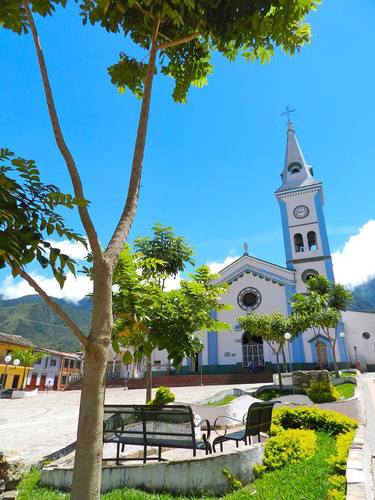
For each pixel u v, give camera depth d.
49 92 3.79
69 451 7.82
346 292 27.66
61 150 3.58
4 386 43.22
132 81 5.65
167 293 5.85
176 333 5.06
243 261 36.72
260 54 5.22
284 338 21.23
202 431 10.34
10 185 2.88
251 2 4.41
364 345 36.09
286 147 44.88
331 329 32.12
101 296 3.09
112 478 5.13
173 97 5.96
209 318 7.15
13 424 12.95
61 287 2.94
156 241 13.08
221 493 4.73
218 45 5.20
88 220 3.19
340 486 4.28
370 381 22.23
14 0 4.08
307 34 4.92
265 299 34.88
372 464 6.04
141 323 4.72
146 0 4.16
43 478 5.45
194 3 4.23
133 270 5.56
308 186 39.66
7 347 44.16
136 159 3.93
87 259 4.52
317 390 12.93
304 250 37.53
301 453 5.79
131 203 3.71
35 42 3.90
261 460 5.49
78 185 3.48
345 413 10.62
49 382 52.62
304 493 4.20
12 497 3.98
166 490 4.87
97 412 2.84
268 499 4.17
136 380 30.14
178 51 5.58
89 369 2.91
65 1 4.25
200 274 7.82
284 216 39.84
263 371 31.48
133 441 5.74
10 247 2.75
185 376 29.48
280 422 8.13
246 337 33.91
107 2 4.18
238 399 12.62
